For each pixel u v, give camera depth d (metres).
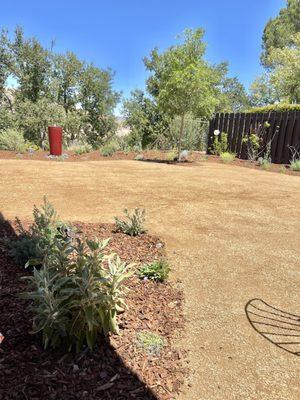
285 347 2.06
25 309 2.14
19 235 3.22
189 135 14.37
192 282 2.75
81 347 1.87
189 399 1.65
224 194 5.63
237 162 10.38
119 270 2.07
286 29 36.47
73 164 8.53
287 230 4.03
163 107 10.19
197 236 3.72
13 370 1.68
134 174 7.26
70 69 24.77
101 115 26.39
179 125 14.37
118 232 3.64
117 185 6.03
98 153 11.30
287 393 1.73
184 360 1.90
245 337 2.13
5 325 1.99
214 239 3.66
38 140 21.89
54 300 1.77
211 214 4.52
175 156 10.62
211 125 12.83
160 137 16.02
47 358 1.79
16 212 4.18
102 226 3.78
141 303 2.38
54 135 10.41
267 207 4.93
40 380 1.64
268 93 30.52
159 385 1.70
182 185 6.21
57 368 1.73
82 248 2.06
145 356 1.88
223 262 3.13
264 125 10.76
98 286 1.95
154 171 7.79
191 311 2.36
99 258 2.04
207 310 2.38
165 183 6.34
